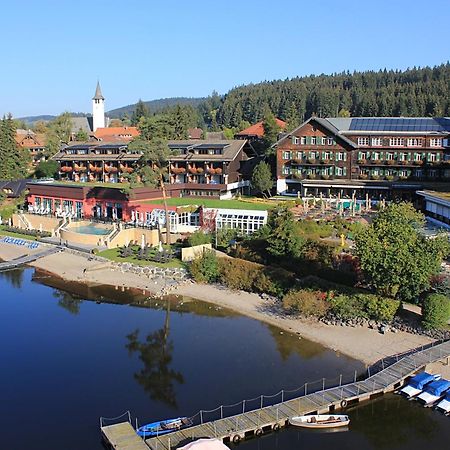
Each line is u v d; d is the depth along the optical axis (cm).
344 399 3891
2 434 3681
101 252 8238
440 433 3616
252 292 6469
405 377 4150
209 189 11006
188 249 7656
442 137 10219
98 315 6003
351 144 10638
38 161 17412
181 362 4741
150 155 8044
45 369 4656
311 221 7644
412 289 5053
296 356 4791
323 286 5675
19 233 10244
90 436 3647
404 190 10088
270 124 12219
